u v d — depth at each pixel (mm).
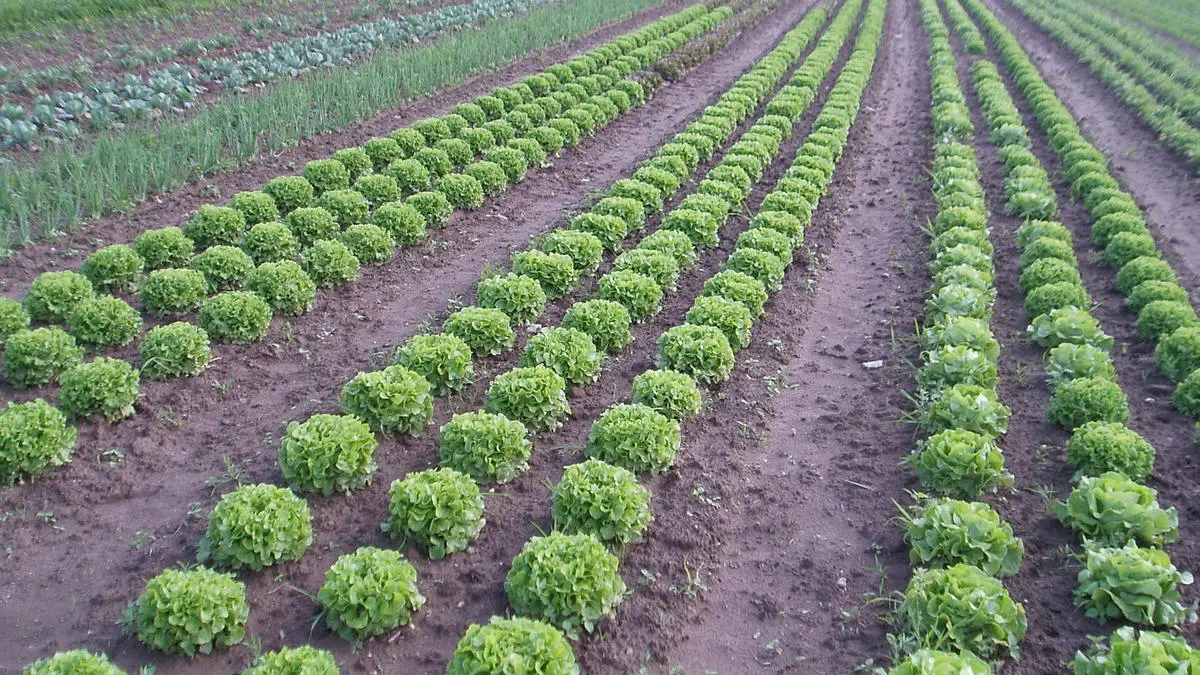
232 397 12211
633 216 17984
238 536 8781
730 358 12766
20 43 26141
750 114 27484
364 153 20188
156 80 23375
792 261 17406
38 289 13391
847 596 9086
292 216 16703
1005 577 9148
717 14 43469
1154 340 14086
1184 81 32375
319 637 8352
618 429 10508
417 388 11273
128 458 10797
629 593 8984
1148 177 22672
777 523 10164
